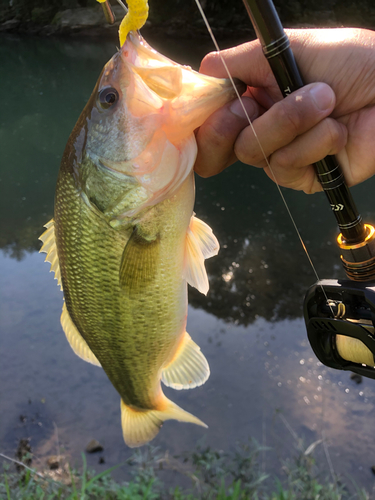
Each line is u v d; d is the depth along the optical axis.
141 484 0.52
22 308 0.98
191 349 0.33
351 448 0.66
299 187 0.28
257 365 0.81
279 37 0.21
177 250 0.28
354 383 0.77
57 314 0.96
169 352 0.32
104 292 0.29
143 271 0.28
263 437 0.67
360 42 0.23
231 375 0.80
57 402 0.75
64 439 0.68
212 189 1.45
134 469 0.62
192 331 0.90
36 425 0.71
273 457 0.64
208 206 1.35
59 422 0.71
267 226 1.24
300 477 0.53
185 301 0.30
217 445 0.66
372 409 0.72
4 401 0.75
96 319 0.30
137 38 0.25
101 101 0.26
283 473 0.61
